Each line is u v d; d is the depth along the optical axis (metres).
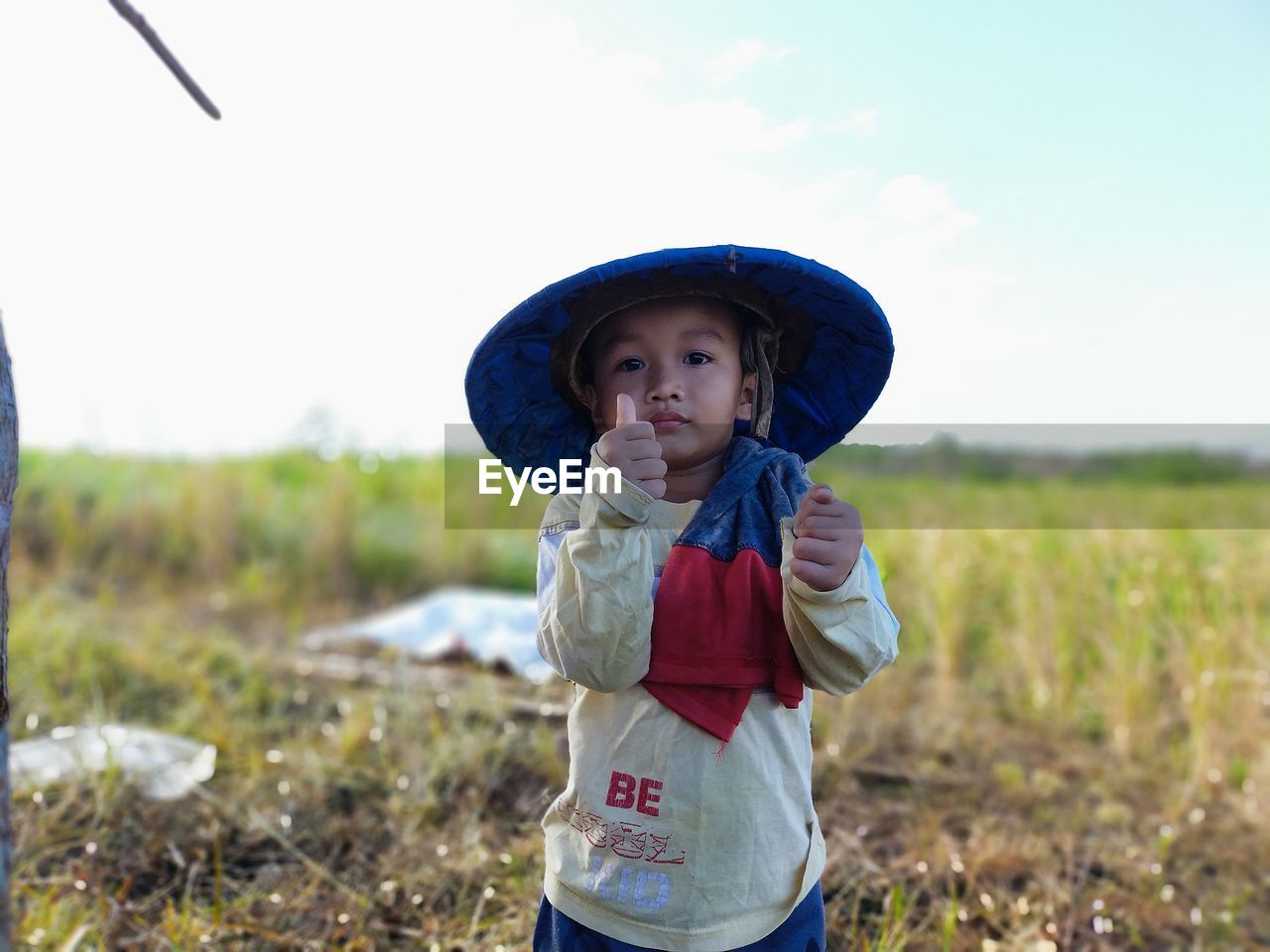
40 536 7.30
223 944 2.58
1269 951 2.86
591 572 1.49
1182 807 3.69
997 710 4.74
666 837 1.55
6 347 1.56
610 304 1.71
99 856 2.93
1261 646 4.42
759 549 1.62
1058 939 2.85
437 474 8.34
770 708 1.60
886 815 3.53
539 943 1.71
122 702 4.28
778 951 1.60
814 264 1.68
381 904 2.83
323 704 4.51
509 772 3.62
